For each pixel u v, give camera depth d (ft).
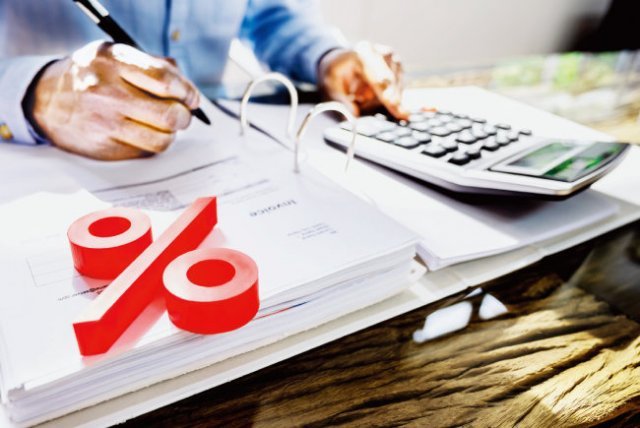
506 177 1.23
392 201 1.32
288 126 1.59
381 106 1.98
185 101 1.40
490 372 0.86
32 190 1.15
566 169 1.28
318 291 0.88
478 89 2.47
